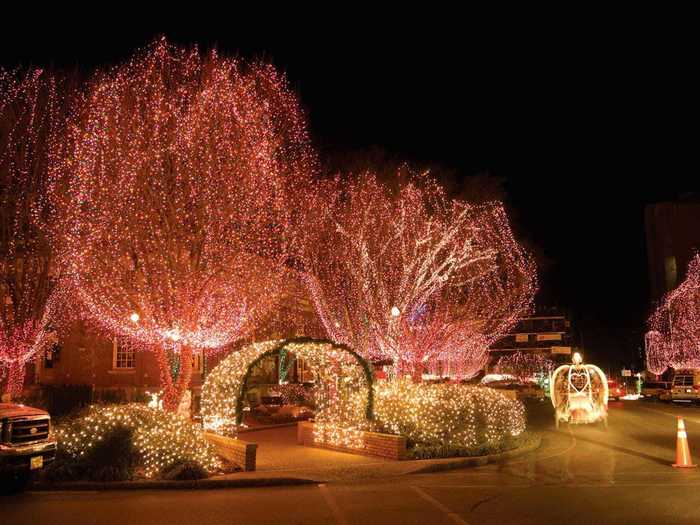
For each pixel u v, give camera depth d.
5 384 20.62
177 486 12.01
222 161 17.92
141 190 17.42
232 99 18.16
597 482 12.73
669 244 65.25
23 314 20.25
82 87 19.44
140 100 17.58
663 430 22.61
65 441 12.66
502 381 46.72
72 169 18.61
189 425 14.06
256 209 19.06
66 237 17.97
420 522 9.20
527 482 12.75
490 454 15.66
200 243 18.05
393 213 25.12
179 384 18.34
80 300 21.75
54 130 19.38
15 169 19.25
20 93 19.20
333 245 24.69
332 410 17.05
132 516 9.52
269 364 30.62
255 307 20.94
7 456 11.00
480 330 30.34
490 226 27.23
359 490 11.86
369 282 24.44
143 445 12.67
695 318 46.75
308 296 29.16
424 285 24.31
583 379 23.77
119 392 24.91
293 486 12.38
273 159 19.45
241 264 19.25
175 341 19.17
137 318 18.25
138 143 17.30
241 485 12.30
